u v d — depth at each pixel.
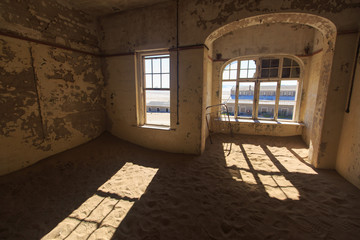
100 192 2.31
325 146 2.84
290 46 4.47
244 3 2.68
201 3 2.96
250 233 1.63
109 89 3.96
